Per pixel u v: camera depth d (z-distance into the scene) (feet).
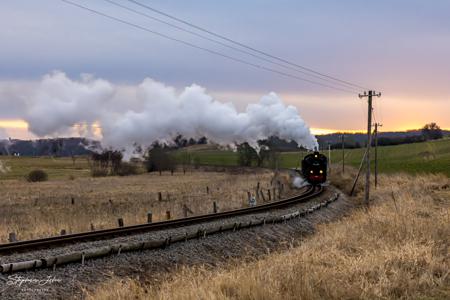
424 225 51.52
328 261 40.73
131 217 90.12
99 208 120.47
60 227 77.56
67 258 45.68
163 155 305.94
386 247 41.78
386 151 437.58
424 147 436.76
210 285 32.53
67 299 40.63
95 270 46.65
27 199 154.20
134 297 37.24
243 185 179.52
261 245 70.23
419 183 172.65
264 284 31.24
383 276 34.24
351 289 31.81
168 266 53.11
